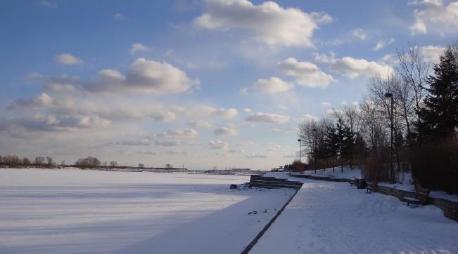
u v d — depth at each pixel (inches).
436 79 1365.7
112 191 2361.0
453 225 700.0
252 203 1717.5
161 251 749.3
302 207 1043.3
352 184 2009.1
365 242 570.9
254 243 565.3
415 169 1139.9
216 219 1166.3
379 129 2197.3
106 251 759.1
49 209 1414.9
